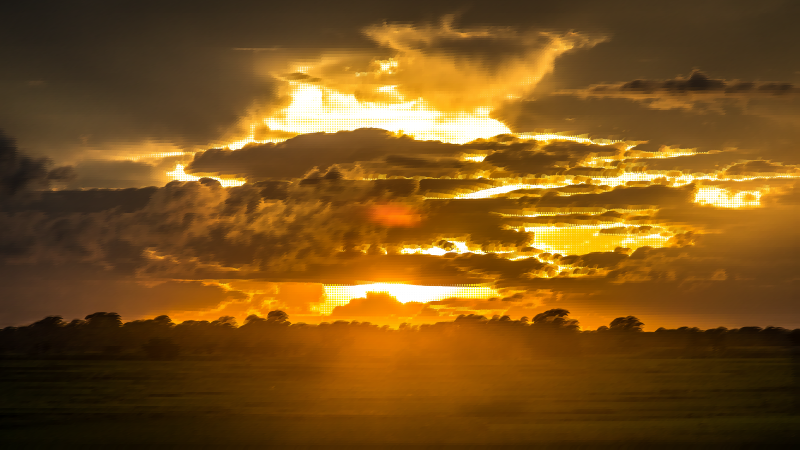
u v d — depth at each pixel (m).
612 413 34.41
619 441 26.53
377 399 39.62
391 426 30.23
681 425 30.23
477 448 25.09
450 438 27.14
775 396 39.50
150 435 28.64
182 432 28.75
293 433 28.44
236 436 28.14
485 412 34.50
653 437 27.34
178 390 45.22
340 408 36.28
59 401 40.78
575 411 35.09
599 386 44.62
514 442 26.39
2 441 27.69
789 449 25.81
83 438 27.97
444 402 38.44
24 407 38.59
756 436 27.55
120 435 28.84
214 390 44.56
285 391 43.66
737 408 35.94
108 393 43.84
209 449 25.62
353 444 26.08
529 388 44.09
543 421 31.73
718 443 26.39
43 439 27.80
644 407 36.16
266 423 31.16
